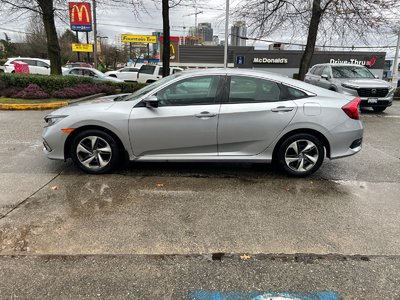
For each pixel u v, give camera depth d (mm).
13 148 6383
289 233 3480
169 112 4758
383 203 4238
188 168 5398
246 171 5316
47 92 13641
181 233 3439
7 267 2857
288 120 4781
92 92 14906
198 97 4836
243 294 2588
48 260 2961
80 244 3209
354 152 5035
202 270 2865
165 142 4848
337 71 12609
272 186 4727
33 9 15648
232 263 2965
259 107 4777
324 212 3963
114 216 3760
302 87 4941
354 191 4609
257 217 3811
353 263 2990
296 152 4961
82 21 30859
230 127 4785
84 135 4863
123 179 4867
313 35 14422
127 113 4781
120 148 4988
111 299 2516
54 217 3705
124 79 22250
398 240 3381
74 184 4641
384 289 2666
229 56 47125
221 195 4383
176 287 2656
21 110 11250
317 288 2666
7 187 4496
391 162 6000
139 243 3248
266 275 2811
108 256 3033
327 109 4824
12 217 3689
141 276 2775
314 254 3119
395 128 9328
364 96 11328
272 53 41188
